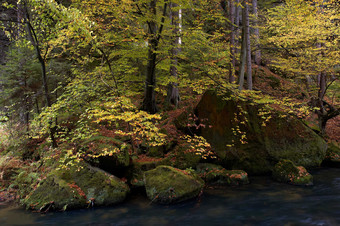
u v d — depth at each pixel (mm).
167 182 5742
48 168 6391
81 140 6902
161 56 8398
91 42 6148
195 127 8734
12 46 9578
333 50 9312
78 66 9266
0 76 10062
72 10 4332
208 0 8047
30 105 9445
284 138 8180
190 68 11125
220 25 14672
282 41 10664
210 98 8875
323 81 10906
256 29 14938
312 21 9000
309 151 8125
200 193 6051
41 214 5086
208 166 7387
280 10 12250
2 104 9938
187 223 4629
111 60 9664
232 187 6621
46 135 8594
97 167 6219
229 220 4691
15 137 8242
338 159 8320
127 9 6320
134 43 8633
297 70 10805
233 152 7879
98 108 5914
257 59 17125
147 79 8875
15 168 7344
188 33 7059
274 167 7445
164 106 11094
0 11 7406
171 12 9508
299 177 6668
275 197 5785
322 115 10633
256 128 8203
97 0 6117
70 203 5211
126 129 8625
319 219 4523
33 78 9914
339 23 9297
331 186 6422
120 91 6797
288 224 4402
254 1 15727
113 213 5117
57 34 6023
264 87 14539
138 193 6277
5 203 5754
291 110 7715
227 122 8359
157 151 7711
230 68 10719
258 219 4676
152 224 4625
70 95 6727
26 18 6176
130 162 6902
